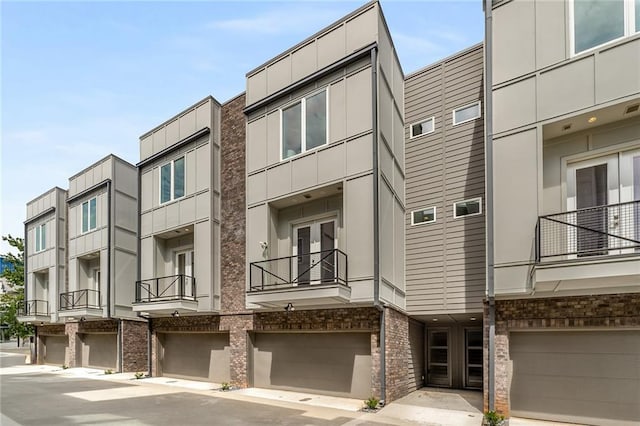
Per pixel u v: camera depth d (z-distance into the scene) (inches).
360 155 389.7
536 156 311.3
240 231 520.1
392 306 396.5
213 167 546.3
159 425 311.6
